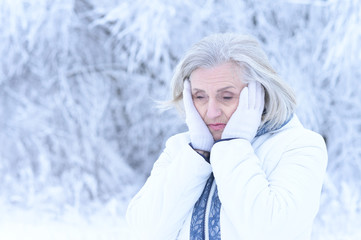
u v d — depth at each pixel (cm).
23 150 754
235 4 743
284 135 176
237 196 160
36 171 754
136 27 702
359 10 680
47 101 772
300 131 177
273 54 729
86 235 576
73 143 751
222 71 170
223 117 176
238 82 171
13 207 675
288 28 752
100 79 786
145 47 705
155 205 173
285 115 176
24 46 772
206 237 172
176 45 757
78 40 788
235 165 165
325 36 705
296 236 165
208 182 180
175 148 194
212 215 172
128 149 804
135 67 744
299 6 745
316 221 623
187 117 180
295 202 159
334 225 602
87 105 775
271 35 739
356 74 723
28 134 761
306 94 707
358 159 731
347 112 738
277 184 164
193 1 739
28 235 572
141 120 793
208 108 172
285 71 716
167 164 194
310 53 736
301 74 729
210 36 175
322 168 170
